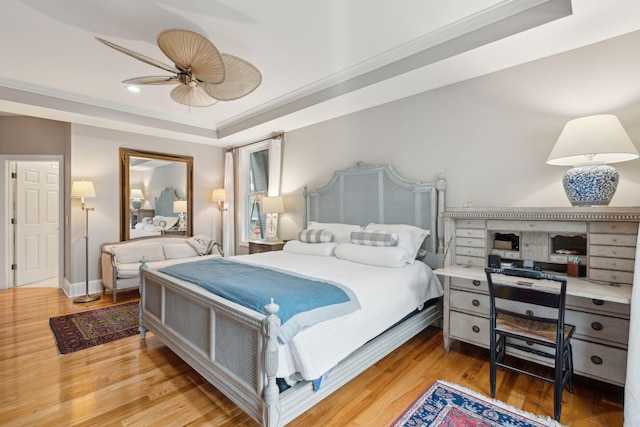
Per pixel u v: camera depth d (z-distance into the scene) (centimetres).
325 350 170
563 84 241
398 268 268
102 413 183
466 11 222
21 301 405
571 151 199
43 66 303
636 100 213
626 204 220
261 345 154
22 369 232
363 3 212
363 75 308
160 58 288
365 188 368
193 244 498
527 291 182
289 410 157
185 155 540
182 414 183
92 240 445
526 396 198
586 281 205
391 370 230
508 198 269
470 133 290
